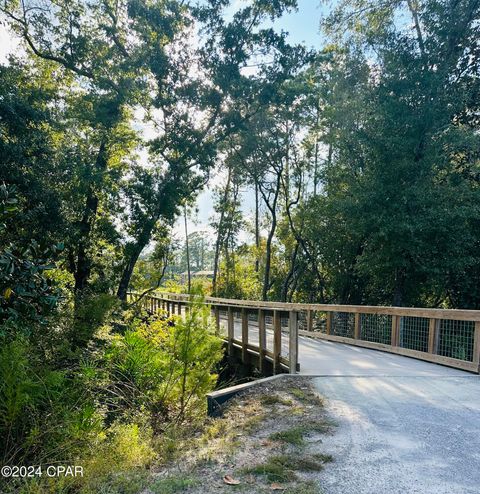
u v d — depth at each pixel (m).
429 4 13.54
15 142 10.09
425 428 3.50
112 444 3.31
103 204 14.67
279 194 25.48
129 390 5.13
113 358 5.59
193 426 3.96
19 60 13.96
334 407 4.11
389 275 15.44
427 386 4.99
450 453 2.97
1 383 3.18
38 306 3.67
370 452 2.99
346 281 19.47
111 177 13.95
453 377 5.50
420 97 13.45
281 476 2.61
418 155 13.63
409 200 13.09
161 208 14.98
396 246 13.37
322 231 19.83
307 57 15.55
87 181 12.58
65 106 14.81
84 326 6.61
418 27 14.23
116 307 8.85
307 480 2.55
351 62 15.85
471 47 13.87
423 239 13.17
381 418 3.77
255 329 11.50
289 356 5.82
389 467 2.73
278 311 6.32
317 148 23.52
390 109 13.44
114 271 15.90
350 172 18.16
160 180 15.28
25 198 10.33
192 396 5.23
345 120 16.38
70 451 3.21
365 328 9.21
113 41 14.65
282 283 26.52
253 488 2.46
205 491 2.43
